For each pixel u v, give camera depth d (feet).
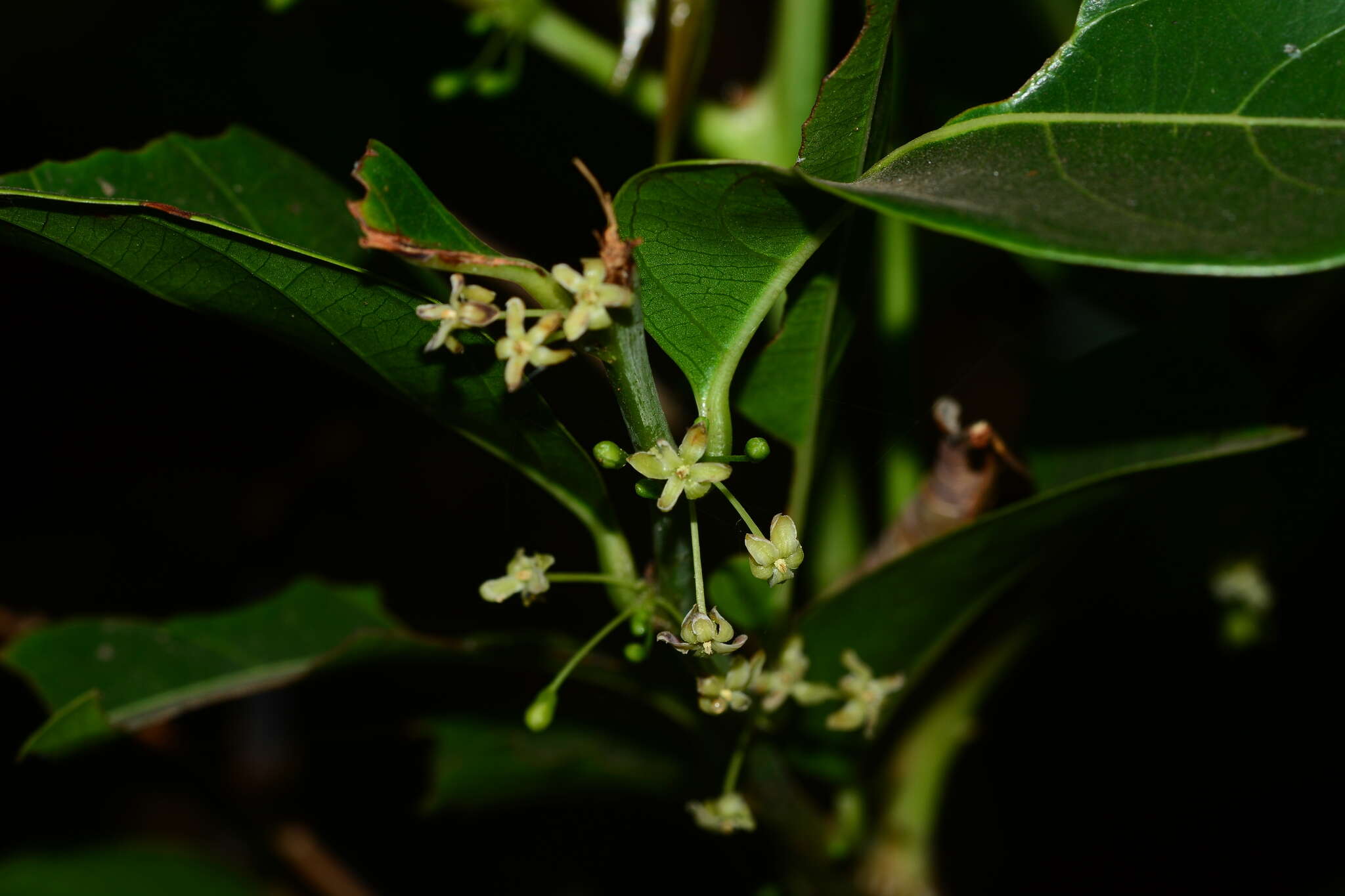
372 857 1.84
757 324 1.02
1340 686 1.58
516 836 1.85
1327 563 1.50
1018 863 1.69
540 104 1.42
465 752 1.33
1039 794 1.70
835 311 1.08
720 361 1.02
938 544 1.12
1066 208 0.96
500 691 1.30
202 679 1.29
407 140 1.50
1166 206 0.96
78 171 1.13
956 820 1.71
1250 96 1.00
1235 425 1.18
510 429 1.06
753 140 1.30
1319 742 1.61
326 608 1.32
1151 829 1.67
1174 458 1.18
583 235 1.44
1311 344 1.29
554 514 1.55
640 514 1.37
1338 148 0.98
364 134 1.53
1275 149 0.98
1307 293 1.28
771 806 1.22
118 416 1.82
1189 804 1.66
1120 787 1.68
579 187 1.43
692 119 1.30
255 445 1.85
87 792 1.90
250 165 1.16
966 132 1.02
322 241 1.17
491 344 1.02
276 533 1.83
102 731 1.21
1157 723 1.67
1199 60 1.01
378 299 1.02
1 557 1.81
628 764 1.33
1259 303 1.29
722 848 1.43
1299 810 1.62
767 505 1.31
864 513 1.47
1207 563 1.32
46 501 1.82
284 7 1.30
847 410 1.33
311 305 1.03
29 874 1.65
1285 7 1.01
